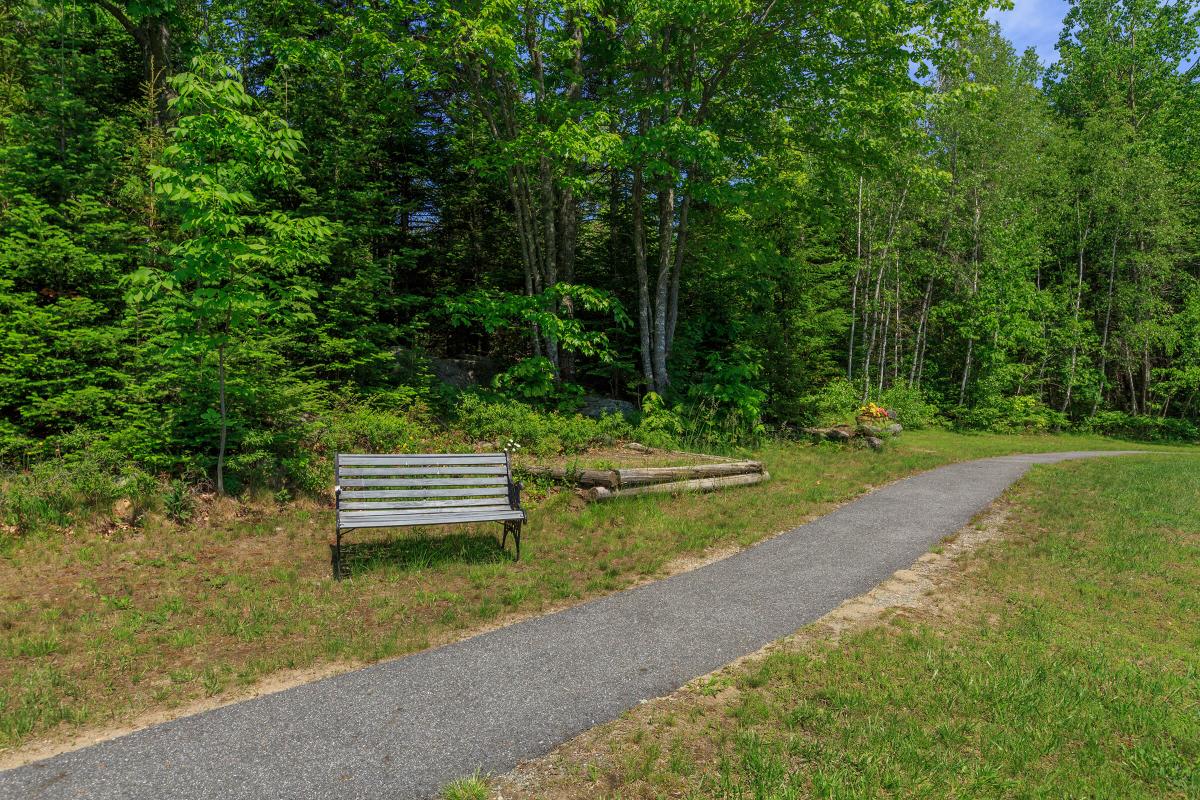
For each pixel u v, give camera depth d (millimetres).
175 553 5762
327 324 10469
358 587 5207
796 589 5348
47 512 5961
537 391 12148
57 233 7883
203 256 6348
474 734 3111
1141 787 2795
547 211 13094
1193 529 7551
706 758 2932
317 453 8328
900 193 24203
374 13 10711
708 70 14305
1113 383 30094
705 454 11000
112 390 7324
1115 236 27891
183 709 3359
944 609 4941
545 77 14273
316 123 11555
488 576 5551
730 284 16719
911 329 30891
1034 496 9555
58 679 3594
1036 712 3361
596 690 3578
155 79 10273
